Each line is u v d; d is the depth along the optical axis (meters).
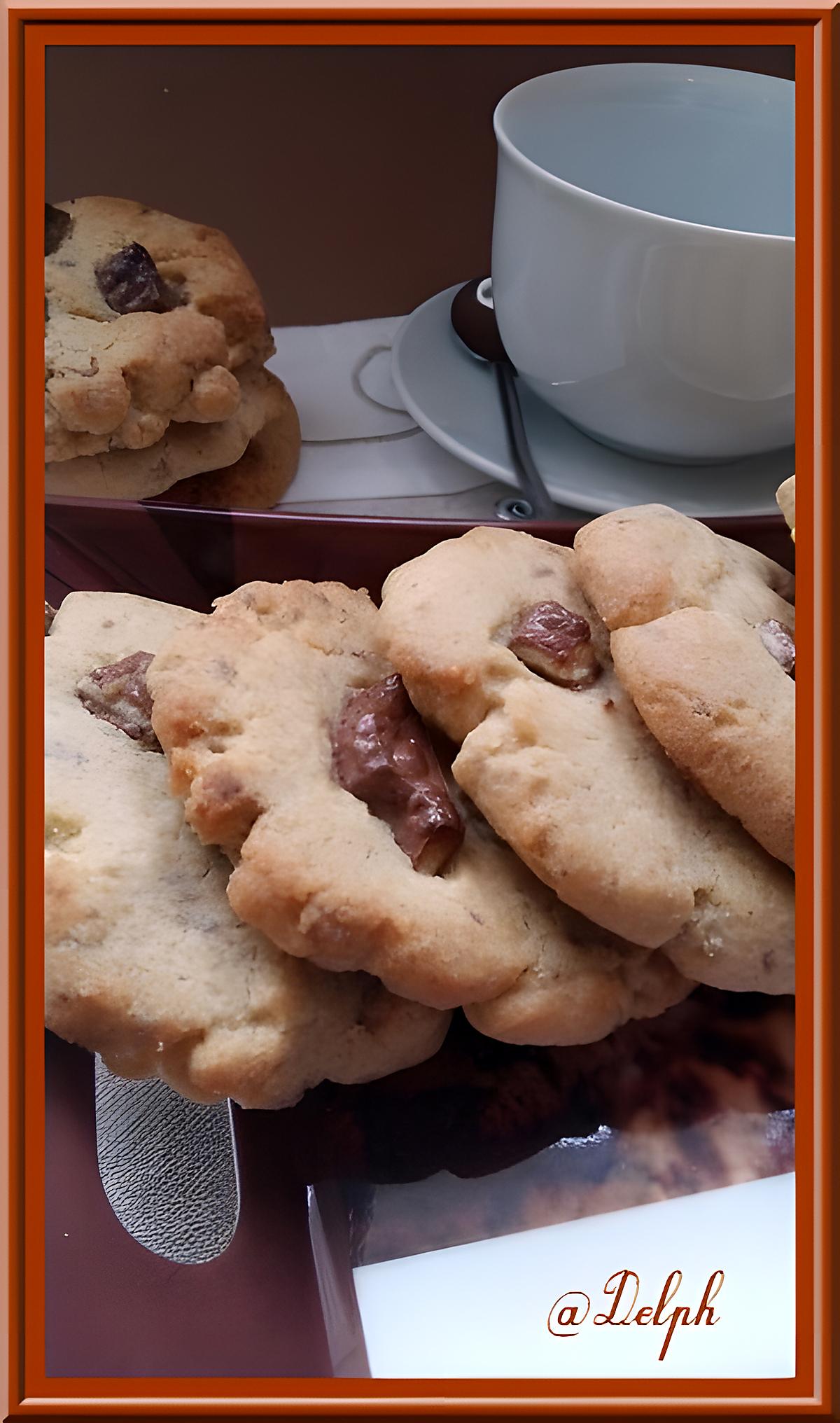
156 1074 0.16
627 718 0.17
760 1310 0.16
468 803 0.17
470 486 0.25
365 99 0.27
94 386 0.22
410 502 0.25
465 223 0.29
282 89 0.27
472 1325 0.16
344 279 0.29
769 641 0.18
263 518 0.22
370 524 0.22
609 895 0.16
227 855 0.17
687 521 0.19
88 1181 0.17
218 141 0.27
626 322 0.22
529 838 0.16
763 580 0.20
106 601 0.21
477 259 0.29
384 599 0.18
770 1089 0.18
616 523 0.19
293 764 0.16
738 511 0.24
